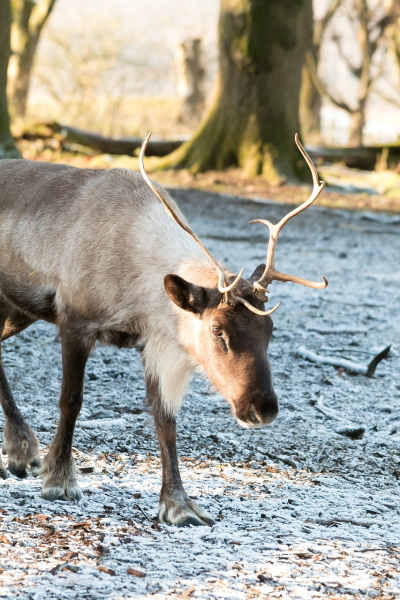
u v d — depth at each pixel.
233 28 33.91
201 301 7.12
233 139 34.81
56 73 55.38
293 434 10.29
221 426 10.38
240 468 9.03
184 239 8.05
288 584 6.21
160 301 7.70
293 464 9.25
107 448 9.29
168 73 72.12
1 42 33.00
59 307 8.29
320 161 40.94
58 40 55.44
